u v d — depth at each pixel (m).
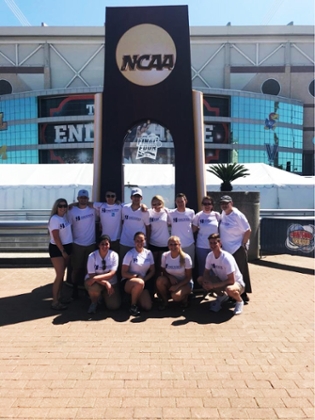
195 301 5.36
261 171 16.81
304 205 15.25
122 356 3.52
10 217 14.16
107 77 6.00
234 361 3.42
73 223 5.39
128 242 5.38
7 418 2.56
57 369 3.26
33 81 47.38
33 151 43.69
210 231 5.47
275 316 4.67
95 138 6.05
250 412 2.62
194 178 5.98
